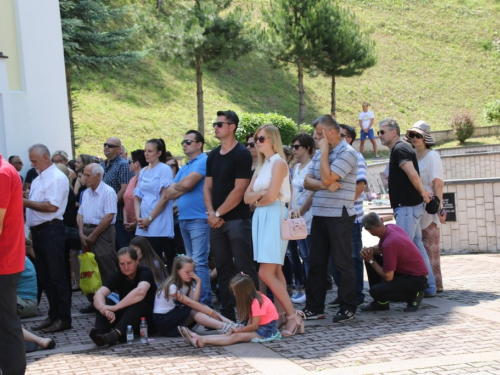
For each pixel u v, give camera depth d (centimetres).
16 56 1078
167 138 2591
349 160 666
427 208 772
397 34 4319
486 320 656
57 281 707
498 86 3975
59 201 699
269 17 3089
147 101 2828
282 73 3612
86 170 813
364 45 3094
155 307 654
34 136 1088
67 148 1160
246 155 662
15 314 469
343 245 674
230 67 3447
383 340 593
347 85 3728
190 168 759
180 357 569
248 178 659
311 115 3359
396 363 516
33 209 691
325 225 681
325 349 570
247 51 2567
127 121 2594
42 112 1107
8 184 449
